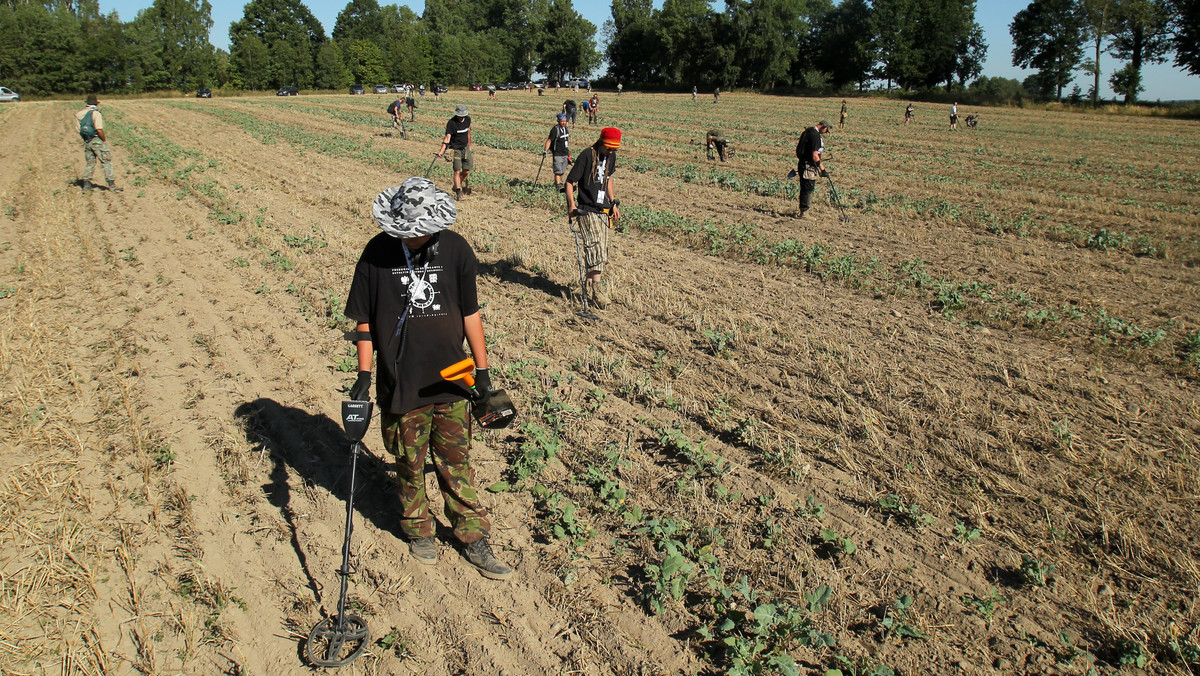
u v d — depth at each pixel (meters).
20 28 82.69
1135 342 6.86
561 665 3.32
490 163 20.16
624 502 4.45
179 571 3.93
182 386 6.01
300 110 46.16
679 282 8.85
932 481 4.63
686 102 67.75
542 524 4.28
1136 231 12.34
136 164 18.84
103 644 3.45
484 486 4.66
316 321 7.46
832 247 10.77
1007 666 3.29
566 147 14.55
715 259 9.95
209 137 26.73
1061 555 3.94
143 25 95.38
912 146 28.31
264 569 3.95
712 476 4.73
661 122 40.06
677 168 19.44
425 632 3.53
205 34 99.69
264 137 26.20
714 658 3.35
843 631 3.50
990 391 5.83
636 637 3.48
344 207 13.23
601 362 6.43
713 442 5.15
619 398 5.84
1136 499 4.39
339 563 4.00
